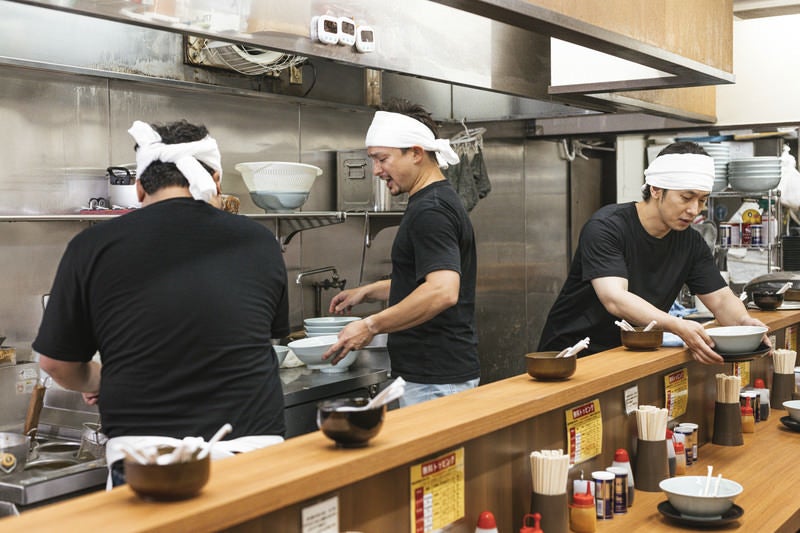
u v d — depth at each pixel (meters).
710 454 2.96
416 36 2.86
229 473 1.45
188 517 1.23
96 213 3.29
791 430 3.29
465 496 1.93
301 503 1.49
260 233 2.08
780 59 4.79
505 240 6.03
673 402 2.91
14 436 2.68
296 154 4.39
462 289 2.95
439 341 2.90
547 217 6.52
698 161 2.94
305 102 4.34
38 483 2.52
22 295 3.33
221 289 1.93
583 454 2.36
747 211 6.68
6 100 3.25
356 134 4.73
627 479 2.34
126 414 1.87
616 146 7.24
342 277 4.68
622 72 3.17
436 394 2.90
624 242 3.08
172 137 2.02
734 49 4.90
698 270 3.31
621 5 2.57
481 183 5.01
